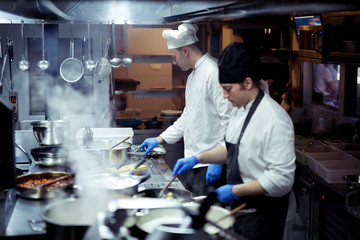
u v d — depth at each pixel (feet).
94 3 9.64
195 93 10.59
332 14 12.46
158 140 11.15
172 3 9.64
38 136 10.53
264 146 7.34
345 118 14.89
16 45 15.88
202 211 5.16
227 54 7.32
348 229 9.61
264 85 9.87
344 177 10.24
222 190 7.50
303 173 11.93
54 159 9.50
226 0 6.39
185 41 10.43
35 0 9.00
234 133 8.01
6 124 6.88
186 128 10.92
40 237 6.15
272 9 6.28
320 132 14.69
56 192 7.45
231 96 7.52
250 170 7.70
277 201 7.53
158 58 18.12
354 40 11.86
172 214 6.62
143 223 6.32
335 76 16.38
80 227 5.27
